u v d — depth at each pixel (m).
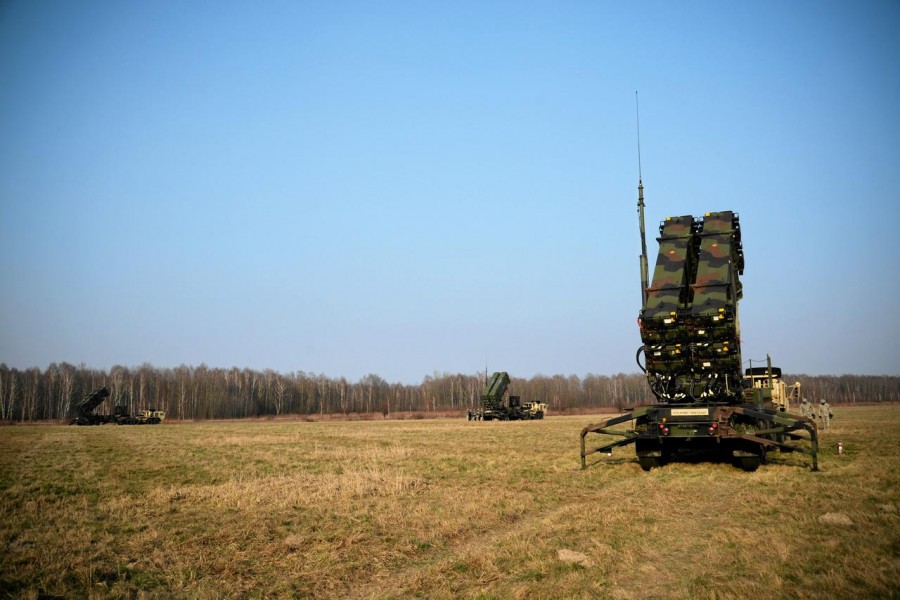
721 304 19.09
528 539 10.83
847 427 38.59
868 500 12.92
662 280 20.14
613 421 19.95
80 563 10.24
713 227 20.92
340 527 12.35
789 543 9.77
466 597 8.24
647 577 8.65
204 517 13.62
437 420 87.88
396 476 18.88
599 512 12.79
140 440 41.44
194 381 126.06
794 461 20.34
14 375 112.25
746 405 20.27
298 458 26.66
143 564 10.19
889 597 7.37
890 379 154.25
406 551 10.70
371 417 115.25
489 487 16.91
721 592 7.77
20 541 11.77
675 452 20.05
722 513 12.38
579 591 8.11
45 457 28.95
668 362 19.88
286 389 135.50
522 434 41.47
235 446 34.72
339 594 8.88
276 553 10.74
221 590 8.98
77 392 120.94
